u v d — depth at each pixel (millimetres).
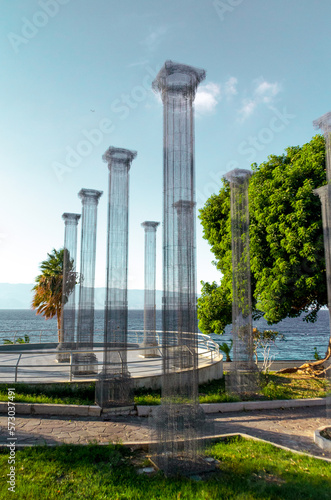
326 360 16031
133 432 8078
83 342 13195
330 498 5238
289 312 16344
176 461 6039
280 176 15641
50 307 25953
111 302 10227
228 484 5617
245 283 12758
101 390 9617
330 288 8531
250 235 15711
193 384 6512
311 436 8594
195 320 6684
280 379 14844
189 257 6672
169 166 6855
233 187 13492
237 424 9445
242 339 12281
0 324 99500
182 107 7020
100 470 5836
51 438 7348
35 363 15266
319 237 13805
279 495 5297
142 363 15555
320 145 15516
